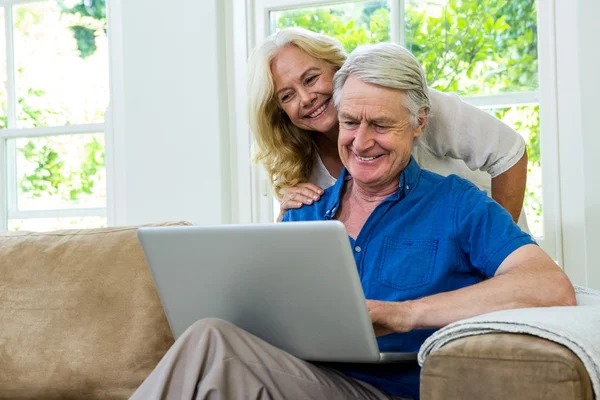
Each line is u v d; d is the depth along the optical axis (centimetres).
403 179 168
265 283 135
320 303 132
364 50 164
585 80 235
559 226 246
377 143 163
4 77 320
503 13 253
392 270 161
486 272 157
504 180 214
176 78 284
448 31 259
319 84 195
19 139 319
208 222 279
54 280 191
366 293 163
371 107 160
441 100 206
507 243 154
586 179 235
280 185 215
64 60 314
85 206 310
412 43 263
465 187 165
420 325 141
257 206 279
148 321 180
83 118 312
